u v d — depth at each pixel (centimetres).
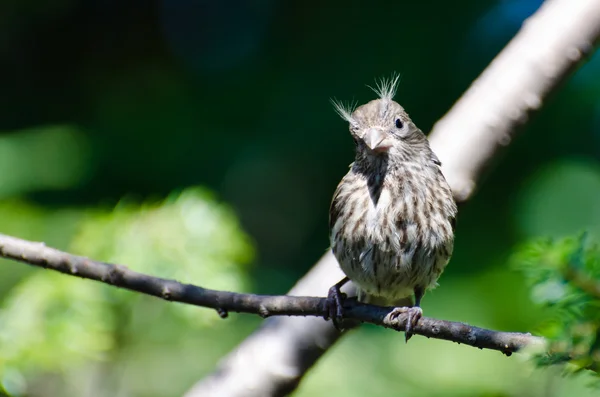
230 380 748
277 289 1384
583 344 461
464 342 601
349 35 1409
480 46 1359
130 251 882
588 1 767
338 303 670
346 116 871
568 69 761
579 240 503
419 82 1362
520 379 977
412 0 1388
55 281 856
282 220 1477
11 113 1566
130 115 1439
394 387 1068
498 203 1295
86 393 942
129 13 1625
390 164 770
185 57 1577
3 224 1080
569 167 1188
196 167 1395
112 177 1380
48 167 1275
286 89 1419
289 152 1394
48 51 1602
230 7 1561
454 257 1212
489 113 763
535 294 496
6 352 809
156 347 935
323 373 1069
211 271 881
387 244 758
